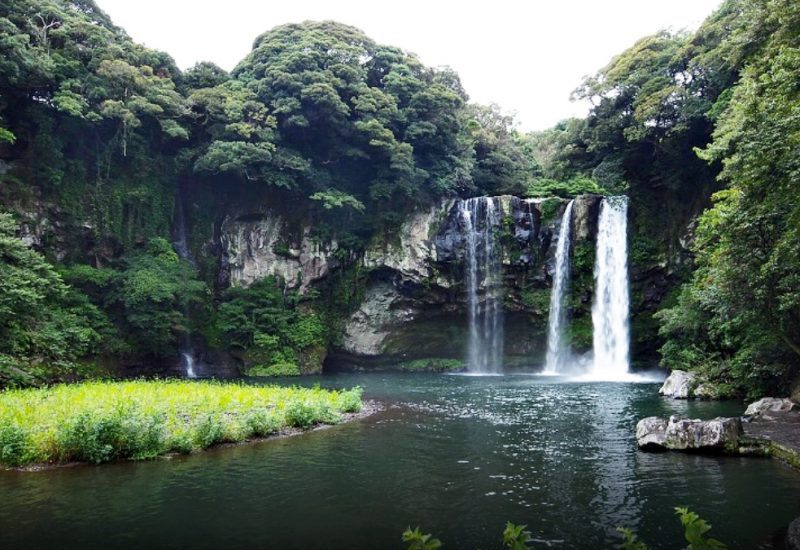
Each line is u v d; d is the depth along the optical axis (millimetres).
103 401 17938
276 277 44656
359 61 47031
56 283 29188
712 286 22953
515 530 4270
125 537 9242
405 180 44031
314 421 19422
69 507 10633
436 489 11805
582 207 45344
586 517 10078
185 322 39000
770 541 8898
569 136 50562
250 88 44219
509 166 54062
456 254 46062
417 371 46156
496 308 46844
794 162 13758
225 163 40000
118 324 36719
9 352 26125
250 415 17281
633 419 20406
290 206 45594
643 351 42969
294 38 45781
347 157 45344
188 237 44219
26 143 35938
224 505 10789
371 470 13297
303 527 9703
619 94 44125
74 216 36875
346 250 45906
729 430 14875
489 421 20125
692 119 38625
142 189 40219
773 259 15805
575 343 44938
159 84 40469
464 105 52938
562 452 15102
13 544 8938
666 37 43906
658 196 44562
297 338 43312
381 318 45812
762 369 23203
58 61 35938
